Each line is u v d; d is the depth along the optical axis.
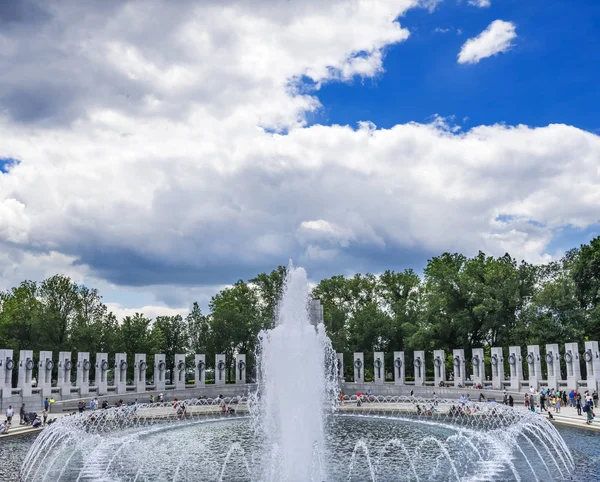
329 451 31.77
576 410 46.88
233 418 51.72
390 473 26.19
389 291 99.25
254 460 30.02
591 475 25.08
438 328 76.44
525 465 27.56
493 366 62.19
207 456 31.33
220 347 88.12
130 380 91.12
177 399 60.38
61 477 26.84
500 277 76.50
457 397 61.38
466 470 26.78
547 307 73.75
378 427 42.94
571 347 53.62
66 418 40.75
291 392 27.92
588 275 73.50
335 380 64.31
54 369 76.81
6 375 51.84
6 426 40.19
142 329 88.44
